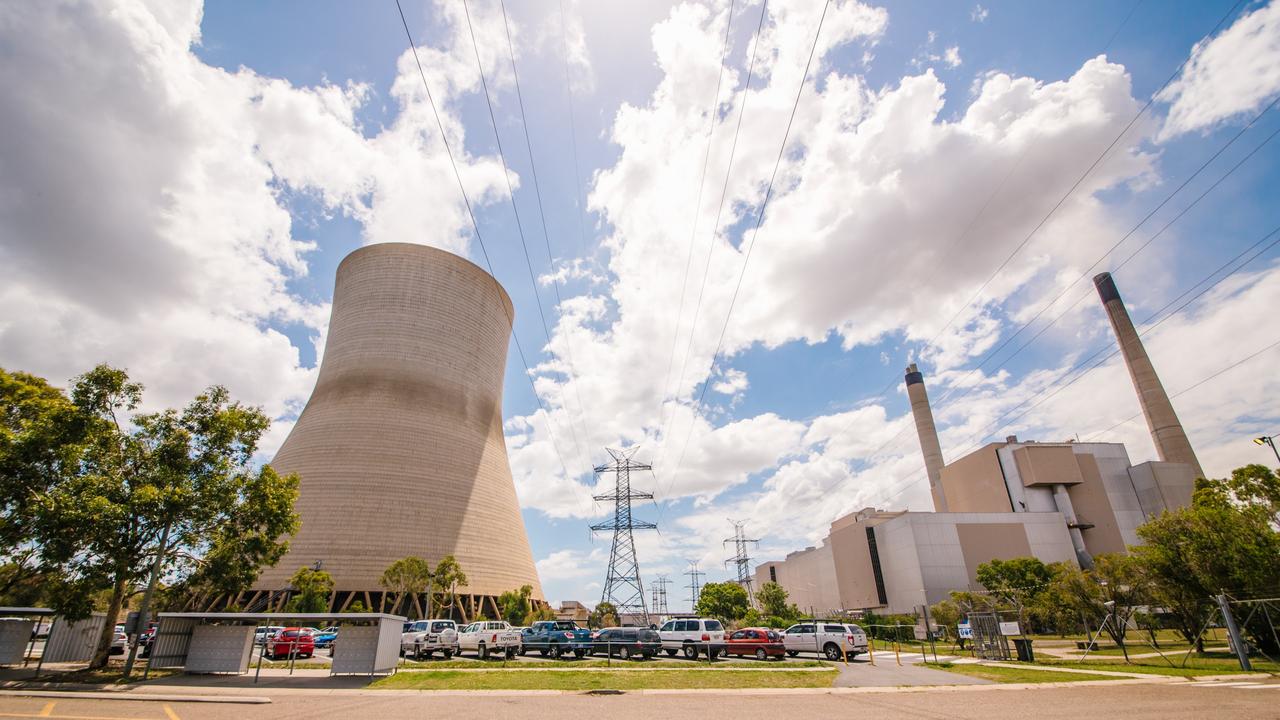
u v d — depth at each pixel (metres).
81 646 27.56
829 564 93.69
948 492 93.50
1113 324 93.12
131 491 22.33
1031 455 77.62
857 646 28.16
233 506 24.92
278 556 26.39
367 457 67.56
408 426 70.69
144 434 24.12
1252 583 24.58
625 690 18.02
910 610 69.69
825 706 15.02
